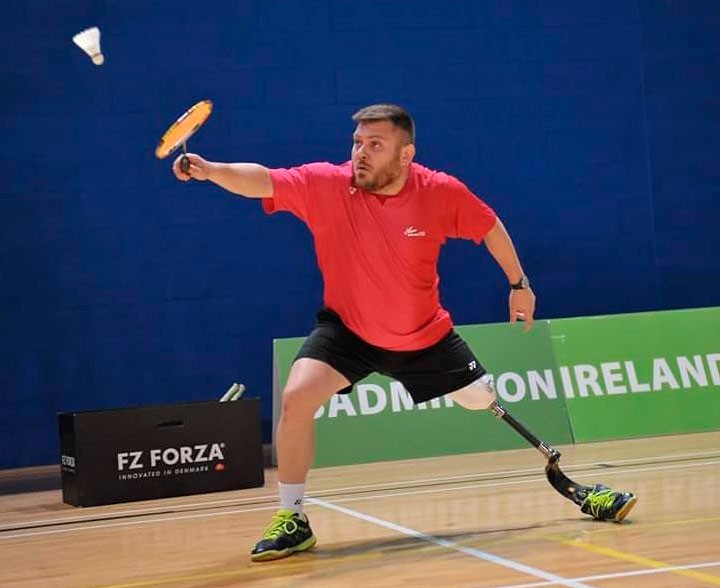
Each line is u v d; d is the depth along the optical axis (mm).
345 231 5355
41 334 10203
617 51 11297
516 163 11086
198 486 8070
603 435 9891
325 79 10758
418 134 10906
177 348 10461
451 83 10984
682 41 11438
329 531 6031
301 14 10711
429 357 5594
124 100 10352
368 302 5379
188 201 10492
